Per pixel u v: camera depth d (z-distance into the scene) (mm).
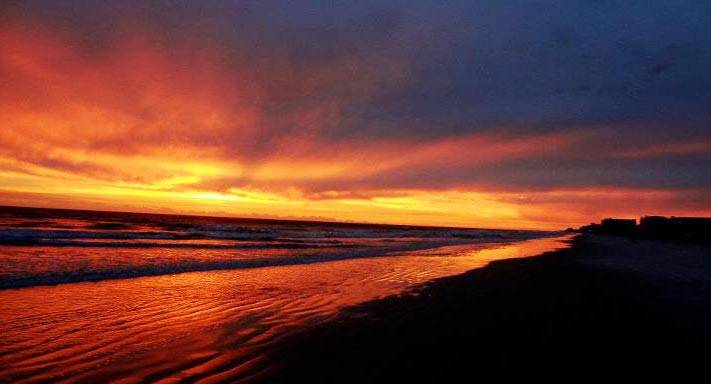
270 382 4539
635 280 12617
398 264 17000
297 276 12852
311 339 6172
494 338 6301
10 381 4410
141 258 16359
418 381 4602
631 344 6027
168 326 6727
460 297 9602
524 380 4656
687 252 26688
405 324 7109
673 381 4691
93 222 49312
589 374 4859
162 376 4656
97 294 9109
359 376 4746
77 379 4520
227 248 23469
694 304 9039
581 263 18172
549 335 6453
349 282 11773
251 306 8344
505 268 15789
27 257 14852
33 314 7207
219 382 4512
